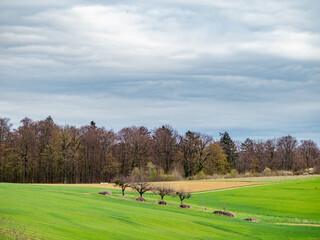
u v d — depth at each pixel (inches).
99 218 1525.6
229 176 5059.1
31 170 4840.1
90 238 1145.4
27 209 1486.2
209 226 1740.9
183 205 2425.0
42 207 1600.6
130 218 1632.6
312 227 2022.6
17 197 1862.7
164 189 2792.8
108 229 1326.3
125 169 5388.8
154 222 1625.2
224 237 1536.7
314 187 3737.7
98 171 5383.9
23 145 4579.2
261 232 1760.6
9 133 4758.9
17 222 1197.7
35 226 1180.5
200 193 3538.4
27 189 2461.9
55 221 1320.1
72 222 1354.6
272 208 2763.3
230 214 2272.4
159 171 4776.1
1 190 2154.3
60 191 2588.6
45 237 1059.3
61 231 1170.6
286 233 1787.6
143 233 1355.8
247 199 3174.2
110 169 5128.0
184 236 1422.2
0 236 999.6
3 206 1489.9
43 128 5044.3
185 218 1865.2
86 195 2501.2
